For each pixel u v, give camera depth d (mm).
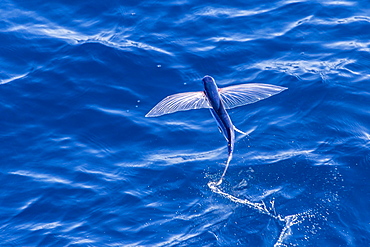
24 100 51000
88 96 51281
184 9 59938
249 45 55188
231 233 39750
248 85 21891
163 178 43938
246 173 43688
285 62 53062
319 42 55062
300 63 52781
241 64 53375
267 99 49375
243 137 46188
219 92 21891
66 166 45281
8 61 54875
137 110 49906
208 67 53312
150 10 59906
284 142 45688
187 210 41688
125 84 52344
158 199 42562
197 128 48031
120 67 53812
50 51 55594
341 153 44406
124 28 58031
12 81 52719
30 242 39750
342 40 55062
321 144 45375
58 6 60812
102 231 40375
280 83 50562
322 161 43938
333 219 40125
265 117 47875
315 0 60062
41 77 53125
